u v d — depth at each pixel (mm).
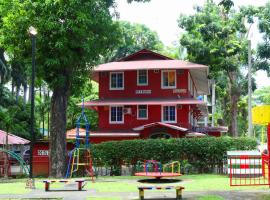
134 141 28016
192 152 27797
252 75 51750
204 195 16031
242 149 27953
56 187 19984
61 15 26422
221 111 72188
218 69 47000
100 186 20281
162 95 40500
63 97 28984
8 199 15797
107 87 41406
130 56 43250
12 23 26672
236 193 16469
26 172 31797
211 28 46000
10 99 57594
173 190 18156
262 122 16766
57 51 27141
